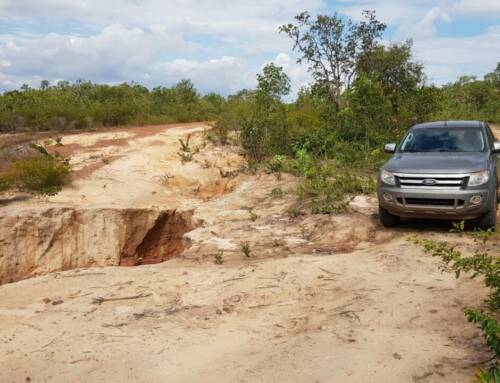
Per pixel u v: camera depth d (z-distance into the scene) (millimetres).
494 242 7199
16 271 10422
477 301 5113
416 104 19094
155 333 4758
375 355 4117
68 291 5941
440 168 7535
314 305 5297
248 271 6410
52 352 4398
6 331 4844
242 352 4320
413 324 4684
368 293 5496
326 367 3965
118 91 28547
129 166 14344
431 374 3803
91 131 19062
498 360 3918
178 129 18828
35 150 14922
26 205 11227
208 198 13359
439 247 4918
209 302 5480
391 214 8164
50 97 24969
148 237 12000
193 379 3914
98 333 4766
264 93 17219
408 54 20938
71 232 11078
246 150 16078
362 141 16219
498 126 26938
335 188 11188
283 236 8391
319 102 21281
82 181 13039
